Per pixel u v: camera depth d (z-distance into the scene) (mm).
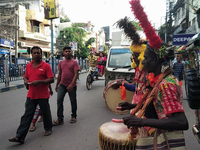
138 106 1626
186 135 3625
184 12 22703
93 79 9305
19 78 11656
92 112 5230
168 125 1294
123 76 6480
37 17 22203
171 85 1395
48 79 3301
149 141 1526
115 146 1656
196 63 2029
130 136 1600
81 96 7492
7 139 3480
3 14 17812
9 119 4652
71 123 4332
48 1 16672
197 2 17422
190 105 1813
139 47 2072
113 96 2936
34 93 3324
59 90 4234
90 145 3191
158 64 1548
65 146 3162
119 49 7258
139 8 1477
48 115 3557
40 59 3389
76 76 4203
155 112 1676
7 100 6848
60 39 29922
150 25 1492
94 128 4000
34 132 3793
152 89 1607
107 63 6984
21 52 19750
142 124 1354
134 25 2018
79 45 30422
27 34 20703
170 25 22188
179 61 7523
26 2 22984
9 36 16906
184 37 13555
